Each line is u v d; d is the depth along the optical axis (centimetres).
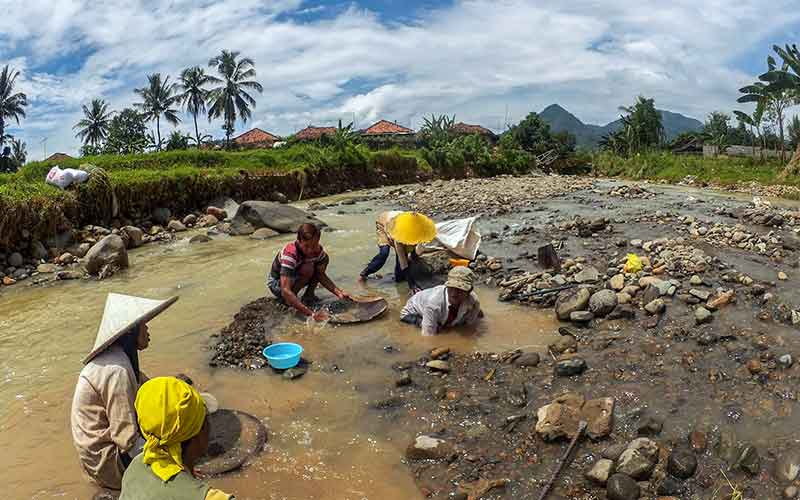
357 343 616
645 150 4928
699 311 602
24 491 386
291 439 440
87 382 369
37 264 1041
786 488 356
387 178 2762
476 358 567
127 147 5028
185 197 1549
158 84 6400
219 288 847
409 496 378
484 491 377
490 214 1396
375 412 479
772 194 2330
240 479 392
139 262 1050
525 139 6562
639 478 378
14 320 749
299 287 723
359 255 1023
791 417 427
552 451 414
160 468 256
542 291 736
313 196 2211
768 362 502
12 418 487
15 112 6044
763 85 3488
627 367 521
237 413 472
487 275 857
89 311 777
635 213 1315
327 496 377
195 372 556
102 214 1305
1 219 1013
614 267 825
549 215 1339
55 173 1261
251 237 1250
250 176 1872
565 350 564
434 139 3769
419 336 631
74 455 430
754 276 739
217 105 6178
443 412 474
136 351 403
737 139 5950
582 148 6022
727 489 366
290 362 552
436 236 874
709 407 450
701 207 1426
